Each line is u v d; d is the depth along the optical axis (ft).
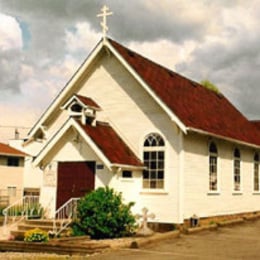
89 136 73.72
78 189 76.38
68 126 75.82
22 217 76.89
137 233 68.54
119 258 51.88
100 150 72.28
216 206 87.45
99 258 51.85
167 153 77.05
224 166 91.71
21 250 58.70
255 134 110.32
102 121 82.28
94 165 75.66
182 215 75.36
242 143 94.07
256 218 99.19
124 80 81.87
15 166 185.06
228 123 97.71
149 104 79.41
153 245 61.11
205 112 90.27
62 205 76.33
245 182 101.35
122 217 67.41
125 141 80.59
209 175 85.61
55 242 59.88
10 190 181.98
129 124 80.64
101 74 83.92
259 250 58.34
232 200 94.48
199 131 76.69
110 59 83.35
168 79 88.79
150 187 78.23
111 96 82.64
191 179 78.74
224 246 61.26
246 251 57.57
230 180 94.07
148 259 51.29
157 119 78.48
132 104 80.79
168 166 76.84
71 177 77.30
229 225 84.38
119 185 73.82
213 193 86.33
